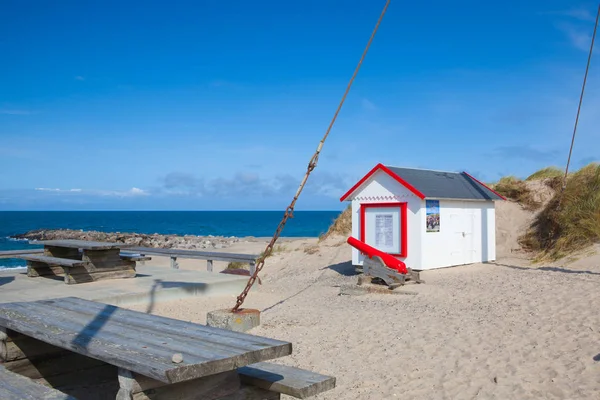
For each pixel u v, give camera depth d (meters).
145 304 9.29
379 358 6.35
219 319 7.74
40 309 4.81
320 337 7.33
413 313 8.52
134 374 3.24
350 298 10.45
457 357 6.20
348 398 5.31
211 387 3.68
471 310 8.43
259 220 142.50
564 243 13.09
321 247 19.25
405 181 12.68
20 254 11.97
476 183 14.80
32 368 4.64
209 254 13.03
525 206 17.06
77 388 4.66
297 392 3.66
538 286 9.67
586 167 16.03
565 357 5.86
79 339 3.66
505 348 6.35
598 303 7.82
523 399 5.02
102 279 10.85
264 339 3.71
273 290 12.01
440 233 13.05
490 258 14.35
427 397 5.22
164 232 75.88
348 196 14.07
